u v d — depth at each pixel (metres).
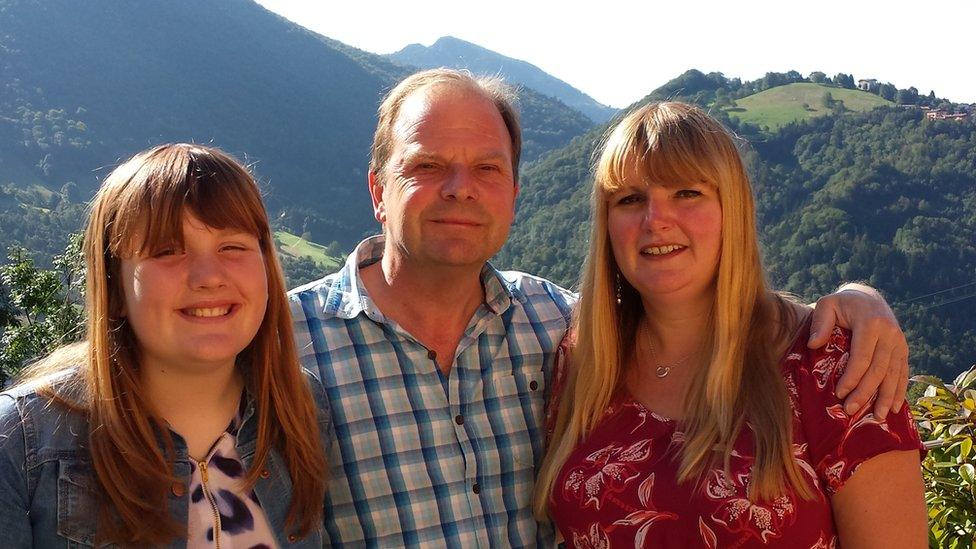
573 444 2.38
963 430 3.04
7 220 58.00
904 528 1.96
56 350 1.94
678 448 2.19
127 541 1.76
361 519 2.42
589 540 2.25
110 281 1.84
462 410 2.54
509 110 2.71
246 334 1.89
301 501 2.05
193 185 1.81
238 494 1.97
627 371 2.45
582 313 2.47
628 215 2.35
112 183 1.82
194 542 1.88
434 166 2.50
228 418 2.01
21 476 1.71
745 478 2.02
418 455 2.46
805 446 2.03
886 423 1.97
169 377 1.91
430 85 2.59
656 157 2.22
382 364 2.51
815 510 2.00
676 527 2.09
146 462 1.80
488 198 2.50
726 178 2.21
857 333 2.07
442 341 2.59
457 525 2.44
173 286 1.80
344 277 2.65
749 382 2.13
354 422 2.46
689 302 2.36
